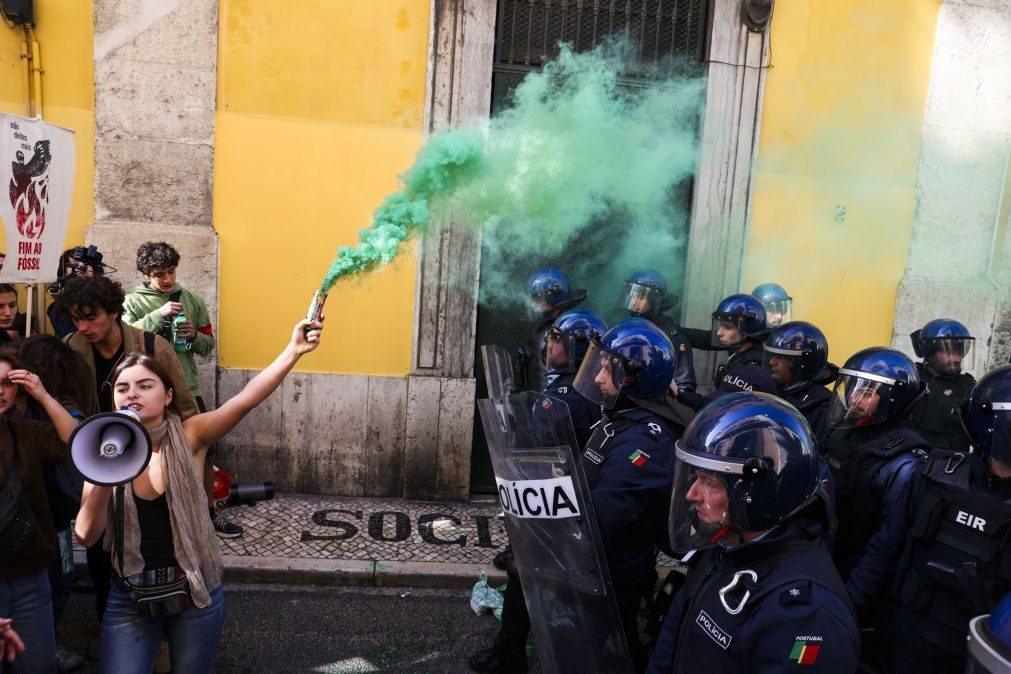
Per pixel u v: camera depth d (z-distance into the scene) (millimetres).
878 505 2865
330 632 4012
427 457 5645
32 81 5199
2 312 3936
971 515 2322
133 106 5223
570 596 2646
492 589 4414
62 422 2703
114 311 3400
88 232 5254
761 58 5637
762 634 1684
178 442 2523
